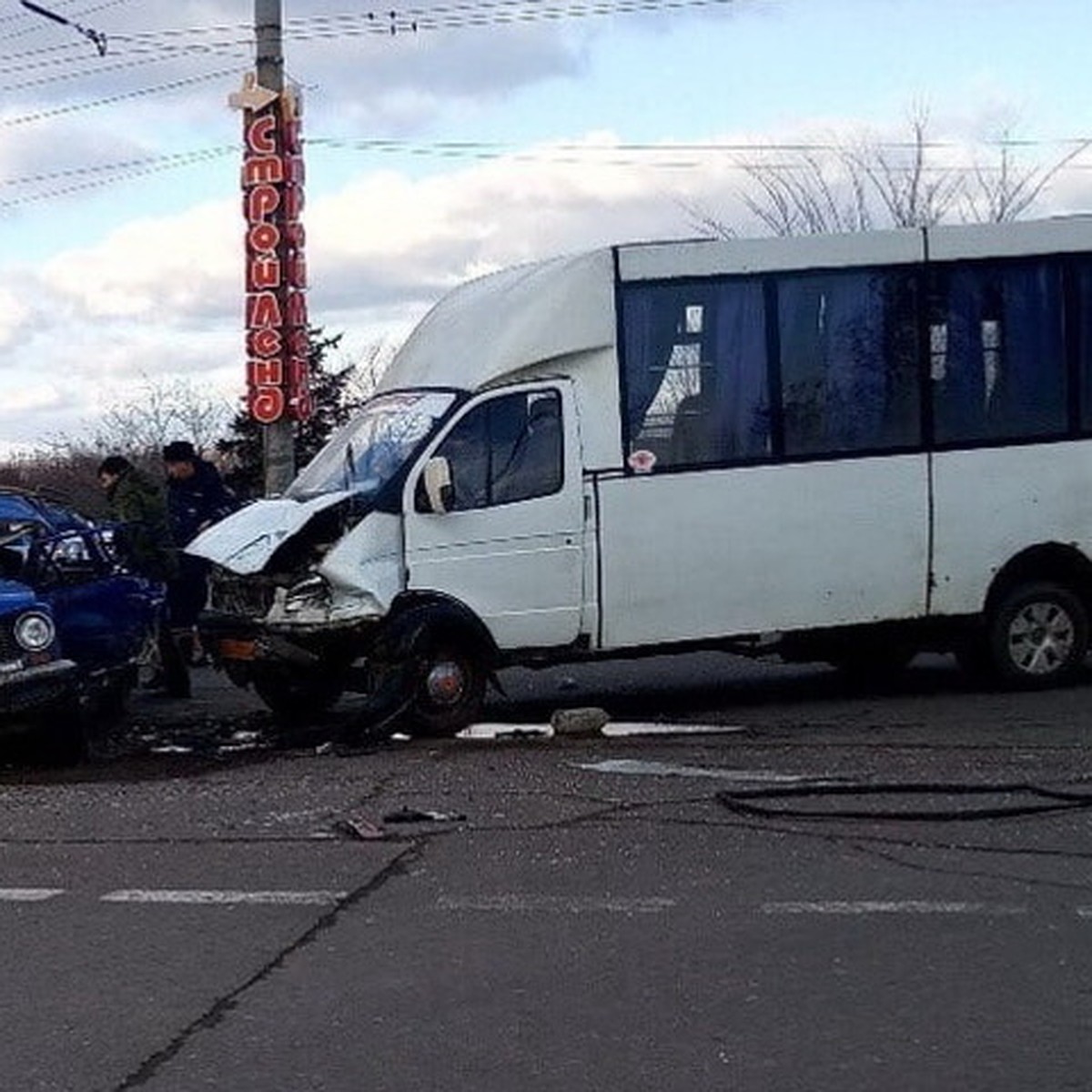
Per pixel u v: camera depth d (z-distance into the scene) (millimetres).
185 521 15562
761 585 12359
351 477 12047
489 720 12578
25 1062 5402
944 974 6078
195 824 8883
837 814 8672
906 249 12656
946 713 12211
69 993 6082
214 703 14133
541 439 11930
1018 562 12914
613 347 12102
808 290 12469
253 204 21047
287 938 6699
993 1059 5246
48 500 18531
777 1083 5090
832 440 12508
